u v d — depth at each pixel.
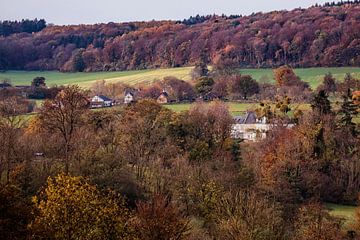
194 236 71.69
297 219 91.62
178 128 137.25
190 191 88.38
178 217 65.94
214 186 87.88
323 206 106.81
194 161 120.25
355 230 89.25
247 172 106.06
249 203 77.25
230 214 75.38
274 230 74.94
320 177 119.50
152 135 128.88
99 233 46.94
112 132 127.06
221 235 73.12
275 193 106.25
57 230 45.81
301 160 123.19
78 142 103.69
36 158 97.00
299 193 112.81
